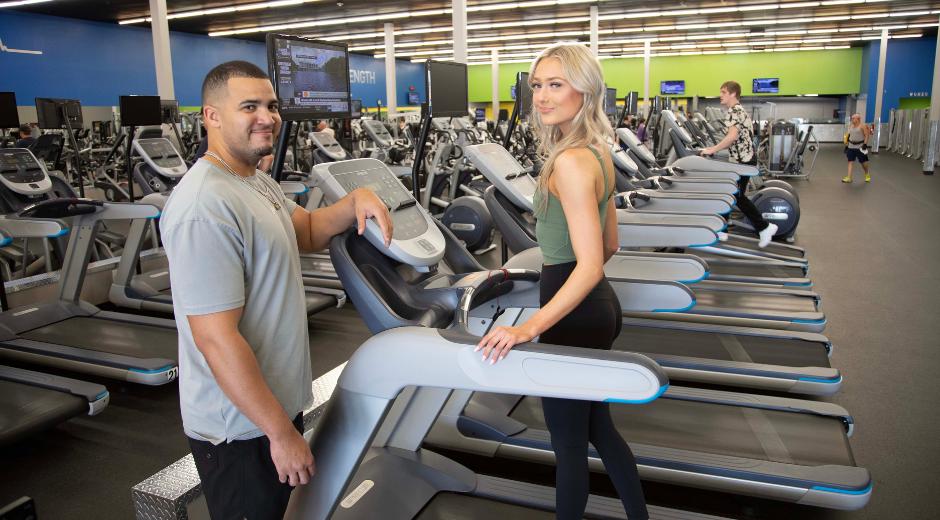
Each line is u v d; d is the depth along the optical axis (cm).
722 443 233
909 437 269
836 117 2841
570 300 146
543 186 160
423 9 1627
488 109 3169
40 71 1489
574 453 155
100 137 899
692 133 877
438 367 151
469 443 247
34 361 323
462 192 751
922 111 1717
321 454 165
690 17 1866
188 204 124
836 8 1733
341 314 446
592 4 1583
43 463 257
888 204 916
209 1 1447
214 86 131
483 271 214
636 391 133
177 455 264
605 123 158
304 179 557
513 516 198
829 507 207
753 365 301
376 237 195
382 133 972
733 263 511
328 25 1883
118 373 305
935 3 1669
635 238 374
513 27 2027
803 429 243
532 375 142
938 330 397
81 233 375
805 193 1054
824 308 446
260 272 134
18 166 512
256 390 126
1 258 504
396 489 207
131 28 1692
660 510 205
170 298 421
